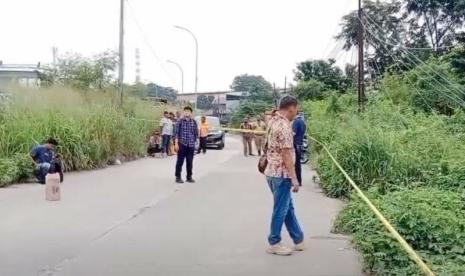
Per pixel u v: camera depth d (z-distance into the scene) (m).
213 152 27.92
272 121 6.90
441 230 6.80
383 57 32.31
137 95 28.72
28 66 38.72
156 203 10.59
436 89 22.19
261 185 13.40
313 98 35.56
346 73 39.16
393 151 11.44
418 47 33.81
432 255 6.36
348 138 12.02
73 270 6.08
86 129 16.78
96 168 17.06
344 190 11.26
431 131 13.05
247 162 20.70
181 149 13.83
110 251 6.90
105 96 22.02
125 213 9.48
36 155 13.57
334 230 8.03
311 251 6.94
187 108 13.90
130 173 15.91
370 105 18.38
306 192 12.16
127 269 6.12
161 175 15.50
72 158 16.06
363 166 11.22
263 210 9.86
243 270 6.11
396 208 7.26
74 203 10.47
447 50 31.91
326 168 12.32
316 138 18.48
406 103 21.50
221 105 84.25
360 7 22.25
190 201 10.86
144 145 22.28
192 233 7.94
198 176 15.40
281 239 7.59
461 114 17.78
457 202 8.34
